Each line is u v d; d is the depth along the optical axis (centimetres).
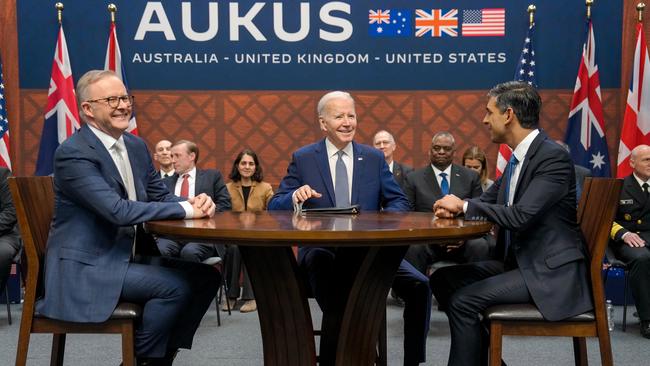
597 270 235
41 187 259
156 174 295
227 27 623
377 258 229
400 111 625
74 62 619
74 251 236
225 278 512
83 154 240
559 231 245
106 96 251
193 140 629
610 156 607
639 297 436
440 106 623
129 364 232
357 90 625
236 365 359
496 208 239
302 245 194
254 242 194
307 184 319
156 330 235
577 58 611
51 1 617
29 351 386
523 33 614
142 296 237
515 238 252
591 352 390
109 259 239
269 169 630
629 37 602
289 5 621
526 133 257
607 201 233
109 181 247
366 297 233
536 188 239
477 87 621
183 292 240
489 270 273
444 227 204
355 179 321
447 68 620
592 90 595
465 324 241
